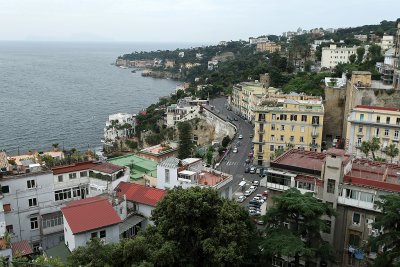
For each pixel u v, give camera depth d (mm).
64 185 71938
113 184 73562
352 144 116625
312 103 137500
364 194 55719
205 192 53125
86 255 46625
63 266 45750
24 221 66438
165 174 77250
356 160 67438
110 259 46719
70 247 58281
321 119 132375
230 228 51062
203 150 163375
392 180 58250
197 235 51719
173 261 48562
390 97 125938
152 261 47125
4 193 64750
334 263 54406
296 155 69250
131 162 93312
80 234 56531
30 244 66188
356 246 57156
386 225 47500
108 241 59312
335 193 57406
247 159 143500
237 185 118500
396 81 138000
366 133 114375
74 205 60594
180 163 79125
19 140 194375
